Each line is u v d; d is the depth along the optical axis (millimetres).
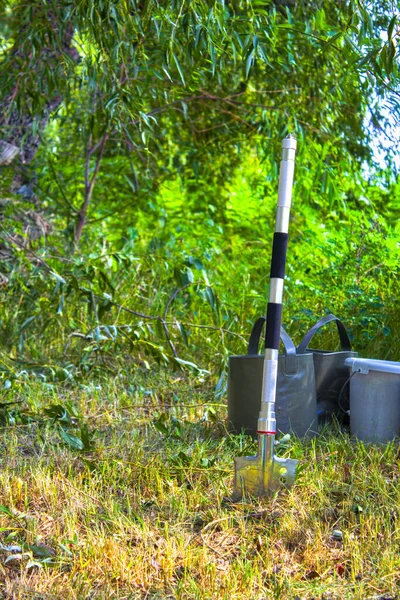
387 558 2461
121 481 3250
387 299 5684
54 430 3816
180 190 8508
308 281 6145
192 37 4164
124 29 4320
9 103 6281
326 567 2479
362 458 3420
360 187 7414
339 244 6051
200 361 5547
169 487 3127
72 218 6820
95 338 4828
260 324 3947
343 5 4898
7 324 5805
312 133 6387
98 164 6629
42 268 5660
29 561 2451
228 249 7926
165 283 6066
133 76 4848
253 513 2873
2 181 6551
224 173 8547
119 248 7285
